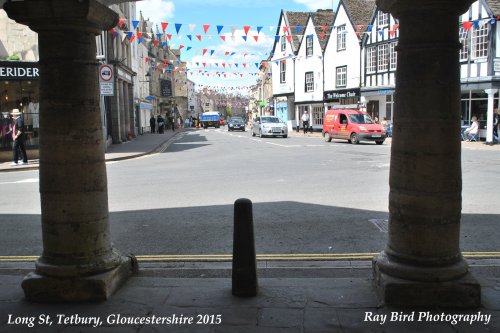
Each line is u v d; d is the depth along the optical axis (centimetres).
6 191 1042
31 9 364
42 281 390
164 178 1192
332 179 1107
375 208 775
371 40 2995
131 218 734
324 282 427
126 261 441
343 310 365
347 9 3228
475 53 2273
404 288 366
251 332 333
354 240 595
